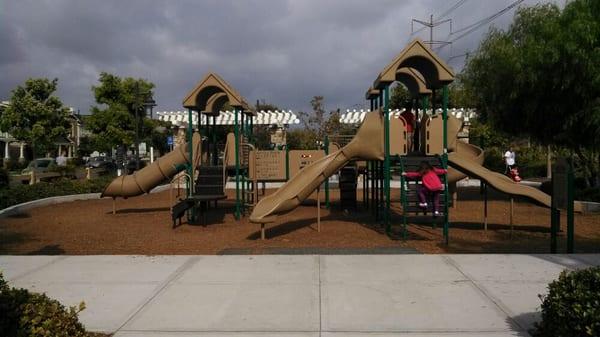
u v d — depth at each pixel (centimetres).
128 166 4109
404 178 1038
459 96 2558
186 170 1525
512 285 649
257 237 1088
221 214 1548
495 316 538
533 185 2164
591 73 1346
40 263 800
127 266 775
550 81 1441
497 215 1432
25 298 430
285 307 574
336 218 1423
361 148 1135
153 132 4125
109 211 1634
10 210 1526
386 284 659
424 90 1256
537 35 1547
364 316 543
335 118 3428
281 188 1118
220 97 1634
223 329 511
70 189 2069
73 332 425
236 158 1432
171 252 923
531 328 501
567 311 414
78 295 627
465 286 647
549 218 1356
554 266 746
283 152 1725
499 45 1656
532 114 1541
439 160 1066
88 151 7138
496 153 3148
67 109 4438
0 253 938
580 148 1728
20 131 4197
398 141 1118
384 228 1205
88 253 927
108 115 3541
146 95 3659
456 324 517
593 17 1420
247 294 624
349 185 1619
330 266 760
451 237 1071
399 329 505
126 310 570
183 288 653
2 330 396
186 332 505
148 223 1347
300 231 1166
